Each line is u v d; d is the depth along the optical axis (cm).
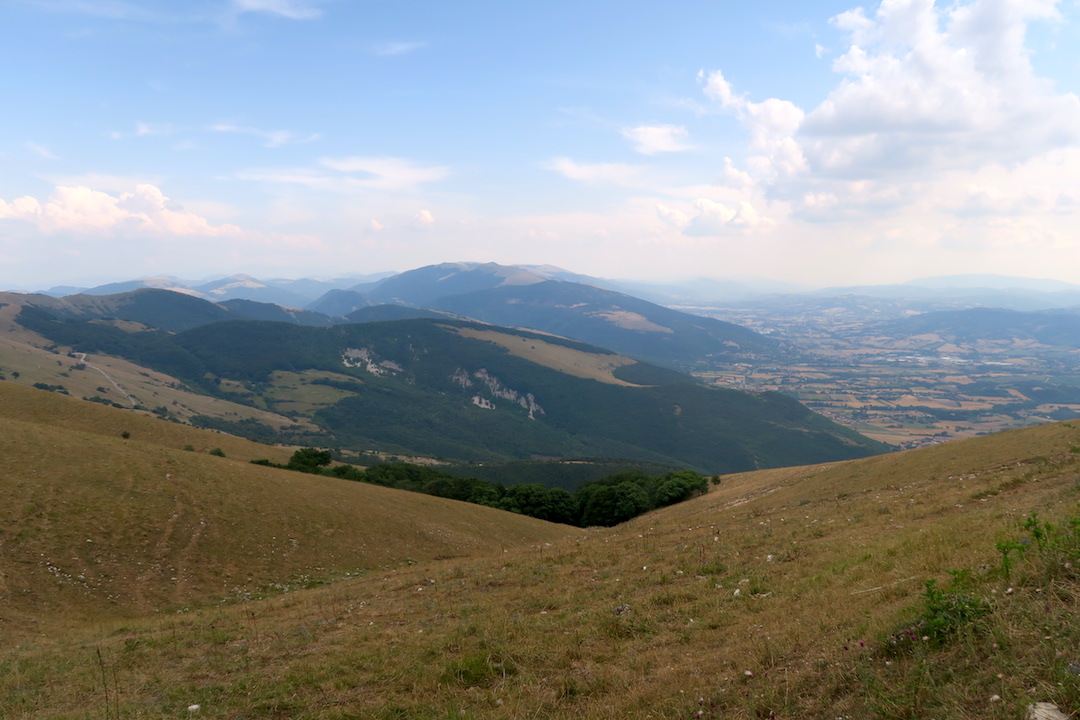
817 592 1117
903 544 1316
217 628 1731
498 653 1089
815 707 670
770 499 4553
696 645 1005
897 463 4191
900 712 588
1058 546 800
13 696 1138
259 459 7931
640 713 768
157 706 1005
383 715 870
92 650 1520
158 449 4612
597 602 1440
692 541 2159
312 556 3656
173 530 3391
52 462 3656
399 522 4678
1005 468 2873
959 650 655
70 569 2711
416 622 1487
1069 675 527
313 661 1204
